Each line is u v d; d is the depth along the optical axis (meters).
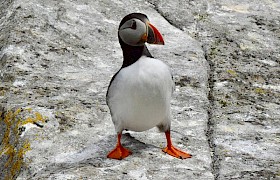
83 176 7.41
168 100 7.70
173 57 11.20
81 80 10.30
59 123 8.83
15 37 11.28
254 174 7.68
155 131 8.79
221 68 10.99
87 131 8.70
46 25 11.84
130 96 7.40
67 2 12.78
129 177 7.43
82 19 12.30
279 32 12.55
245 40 12.09
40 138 8.44
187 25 12.64
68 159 8.00
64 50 11.23
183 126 8.95
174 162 7.84
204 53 11.57
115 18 12.60
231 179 7.55
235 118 9.34
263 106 9.79
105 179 7.36
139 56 7.54
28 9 12.17
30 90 9.82
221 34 12.29
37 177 7.50
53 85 10.05
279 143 8.62
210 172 7.71
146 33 7.40
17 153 8.27
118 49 11.54
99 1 13.09
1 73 10.39
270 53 11.71
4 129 9.00
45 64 10.71
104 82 10.29
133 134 8.70
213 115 9.40
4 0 13.09
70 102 9.48
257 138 8.73
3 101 9.47
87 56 11.16
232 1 13.71
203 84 10.30
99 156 8.01
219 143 8.54
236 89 10.29
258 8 13.47
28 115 8.91
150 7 13.25
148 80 7.34
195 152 8.22
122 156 7.89
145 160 7.85
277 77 10.83
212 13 13.12
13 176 7.97
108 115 9.16
